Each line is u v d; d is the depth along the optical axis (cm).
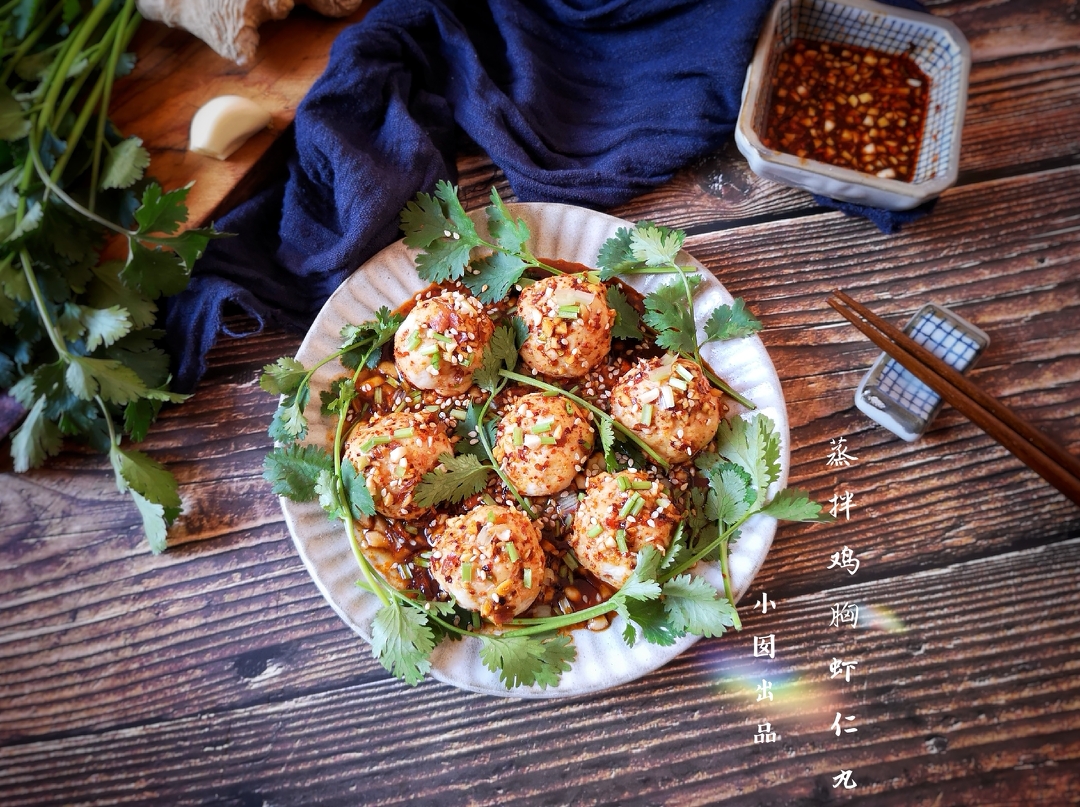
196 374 34
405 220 33
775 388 32
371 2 40
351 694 32
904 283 37
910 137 37
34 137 32
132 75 37
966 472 34
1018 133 38
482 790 32
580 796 32
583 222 34
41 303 30
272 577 33
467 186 38
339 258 34
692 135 37
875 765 32
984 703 32
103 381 30
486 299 33
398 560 31
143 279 31
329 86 35
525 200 37
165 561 33
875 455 35
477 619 30
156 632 33
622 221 34
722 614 27
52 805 32
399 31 37
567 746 32
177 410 35
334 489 30
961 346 34
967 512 34
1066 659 32
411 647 28
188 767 32
